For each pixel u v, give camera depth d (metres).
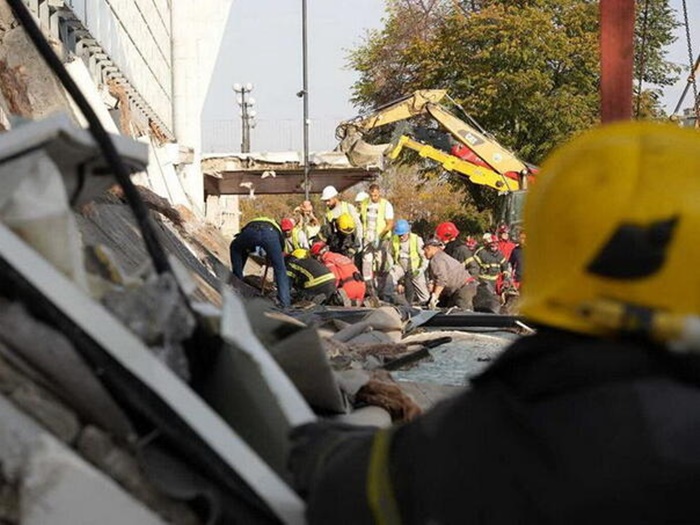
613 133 1.58
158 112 22.88
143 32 20.25
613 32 9.30
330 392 2.97
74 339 1.86
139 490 1.89
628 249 1.46
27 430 1.82
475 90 35.66
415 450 1.62
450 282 15.06
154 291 2.03
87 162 2.03
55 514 1.79
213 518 1.89
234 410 2.19
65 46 11.99
